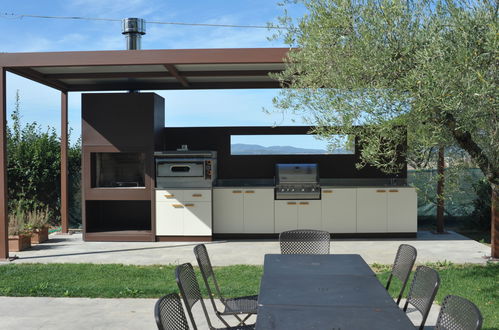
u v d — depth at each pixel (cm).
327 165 954
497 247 703
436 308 480
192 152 866
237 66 766
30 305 499
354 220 882
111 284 575
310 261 401
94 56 691
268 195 888
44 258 735
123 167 933
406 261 372
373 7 428
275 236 891
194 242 862
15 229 803
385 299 294
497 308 469
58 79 846
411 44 411
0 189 713
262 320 258
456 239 870
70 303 506
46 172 1088
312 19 461
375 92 420
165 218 873
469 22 376
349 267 379
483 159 439
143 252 778
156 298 525
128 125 875
